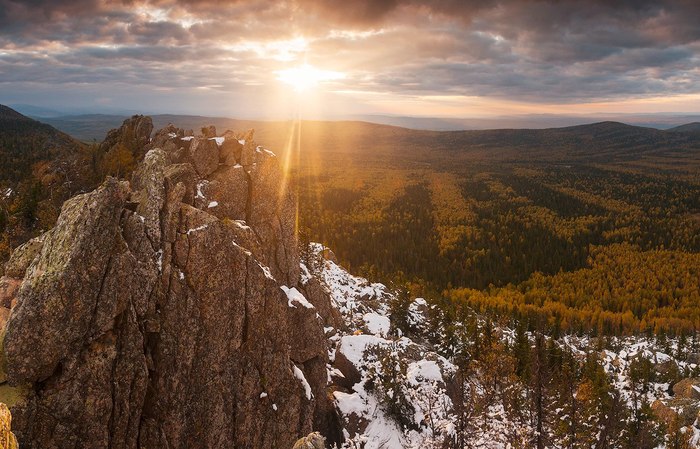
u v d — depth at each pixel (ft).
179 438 106.01
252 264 123.44
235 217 157.38
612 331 494.18
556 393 188.14
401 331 251.39
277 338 127.54
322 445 84.23
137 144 212.84
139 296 105.81
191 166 150.30
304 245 249.75
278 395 126.11
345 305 243.19
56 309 92.02
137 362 101.19
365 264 541.34
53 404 91.35
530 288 641.81
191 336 110.42
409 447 146.82
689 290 611.06
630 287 632.79
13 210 207.51
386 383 163.43
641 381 313.53
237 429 117.50
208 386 112.37
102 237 99.25
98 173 210.59
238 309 118.93
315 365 146.51
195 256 114.11
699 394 291.79
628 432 197.36
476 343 262.67
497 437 145.38
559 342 423.23
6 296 107.45
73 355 93.97
